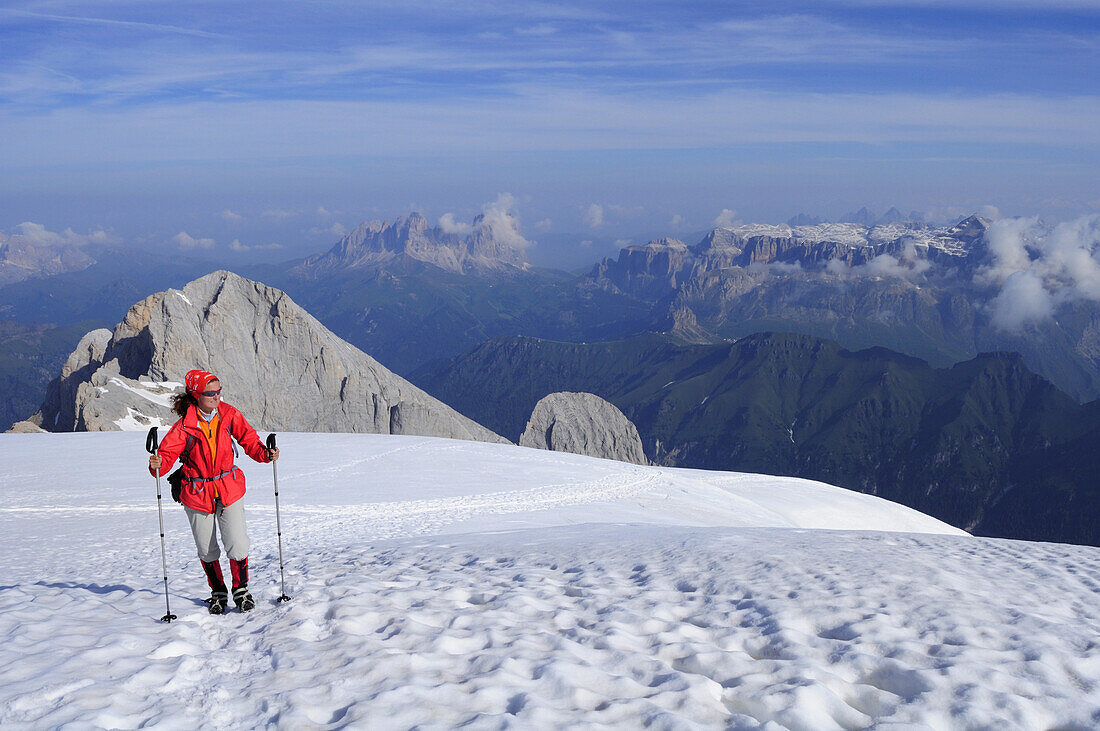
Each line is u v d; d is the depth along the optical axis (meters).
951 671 6.64
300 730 5.64
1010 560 13.05
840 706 6.07
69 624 8.73
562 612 9.36
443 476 48.06
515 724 5.54
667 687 6.54
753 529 20.31
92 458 48.88
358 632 8.63
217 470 9.65
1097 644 7.58
